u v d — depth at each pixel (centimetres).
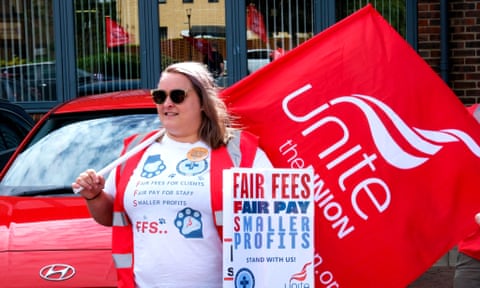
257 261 325
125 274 335
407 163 371
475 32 1021
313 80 379
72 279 412
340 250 365
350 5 1051
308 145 375
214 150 338
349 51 381
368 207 367
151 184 329
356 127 374
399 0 1034
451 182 370
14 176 529
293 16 1052
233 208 323
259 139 376
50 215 468
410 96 377
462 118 375
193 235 327
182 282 328
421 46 1031
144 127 549
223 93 378
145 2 1049
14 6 1072
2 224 460
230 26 1046
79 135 552
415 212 368
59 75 1067
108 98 608
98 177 333
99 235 442
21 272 417
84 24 1065
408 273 363
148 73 1055
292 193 327
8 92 1080
